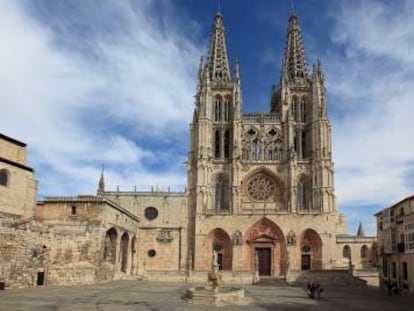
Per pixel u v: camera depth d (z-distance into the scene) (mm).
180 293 51688
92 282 61312
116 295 46719
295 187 93562
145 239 94312
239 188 93438
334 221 90312
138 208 95875
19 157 67125
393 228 66125
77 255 59031
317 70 100750
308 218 90625
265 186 96688
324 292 60688
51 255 54781
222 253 90938
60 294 44812
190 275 76562
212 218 91375
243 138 99438
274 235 90750
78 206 64562
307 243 90500
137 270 91062
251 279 76875
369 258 111188
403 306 42812
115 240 72750
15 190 60906
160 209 95750
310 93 101812
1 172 58625
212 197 95500
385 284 66125
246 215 91125
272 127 99875
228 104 102812
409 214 59375
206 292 42500
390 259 67500
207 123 97875
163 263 93000
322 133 95125
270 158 98188
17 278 48406
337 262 97062
